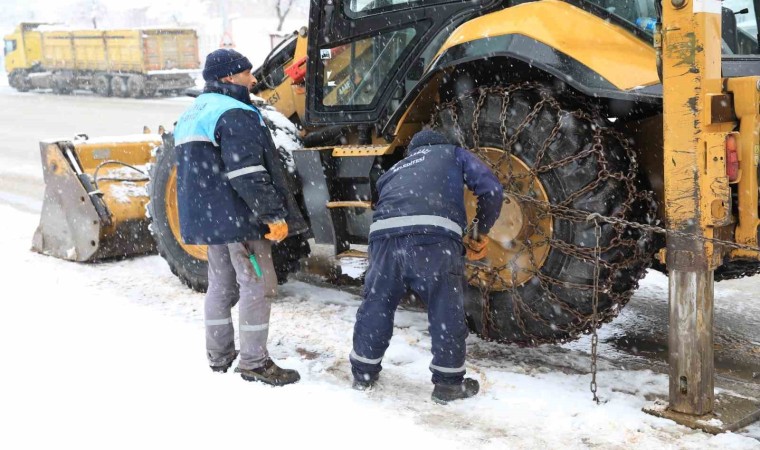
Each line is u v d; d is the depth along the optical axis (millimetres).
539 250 4145
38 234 6941
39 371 4258
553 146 4008
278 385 4051
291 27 32281
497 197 3807
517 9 4289
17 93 30906
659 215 4168
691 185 3387
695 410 3510
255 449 3375
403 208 3826
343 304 5512
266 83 6371
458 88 4598
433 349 3846
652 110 4078
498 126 4203
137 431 3568
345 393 3951
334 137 5473
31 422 3680
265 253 4105
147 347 4605
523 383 4039
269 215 3914
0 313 5250
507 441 3402
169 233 5906
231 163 3900
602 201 3924
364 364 3953
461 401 3830
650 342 4727
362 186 4938
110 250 6625
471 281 4355
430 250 3760
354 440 3420
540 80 4379
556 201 4035
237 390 3975
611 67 3818
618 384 4031
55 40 29312
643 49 4039
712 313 3498
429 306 3836
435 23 4730
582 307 4016
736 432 3459
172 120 18172
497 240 4270
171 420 3664
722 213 3387
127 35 26203
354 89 5117
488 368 4289
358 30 5027
